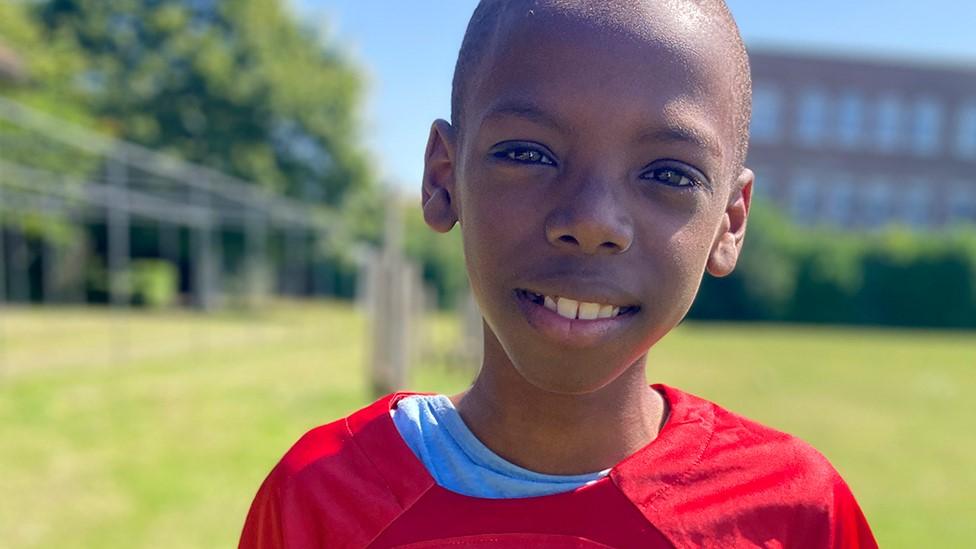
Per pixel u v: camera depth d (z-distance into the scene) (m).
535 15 1.11
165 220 23.16
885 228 29.75
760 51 35.88
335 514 1.27
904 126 36.41
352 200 29.19
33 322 18.03
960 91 36.38
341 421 1.41
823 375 12.62
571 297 1.06
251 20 27.14
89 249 25.41
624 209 1.07
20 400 8.43
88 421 7.58
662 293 1.09
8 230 22.14
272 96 26.39
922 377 12.76
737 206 1.32
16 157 17.80
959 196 36.72
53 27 26.88
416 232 29.64
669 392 1.42
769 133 35.94
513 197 1.09
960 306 27.47
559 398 1.24
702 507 1.24
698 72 1.10
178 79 26.27
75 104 25.94
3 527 4.64
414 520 1.23
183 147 26.17
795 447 1.36
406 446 1.30
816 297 27.62
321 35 29.66
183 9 27.09
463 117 1.22
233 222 24.16
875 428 8.31
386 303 8.85
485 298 1.14
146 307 24.75
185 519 4.85
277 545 1.32
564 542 1.20
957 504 5.50
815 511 1.28
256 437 7.08
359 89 29.23
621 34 1.07
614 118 1.06
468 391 1.40
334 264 29.48
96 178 19.11
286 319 21.69
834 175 36.16
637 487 1.24
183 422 7.68
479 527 1.21
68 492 5.36
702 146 1.09
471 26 1.25
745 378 11.90
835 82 36.00
